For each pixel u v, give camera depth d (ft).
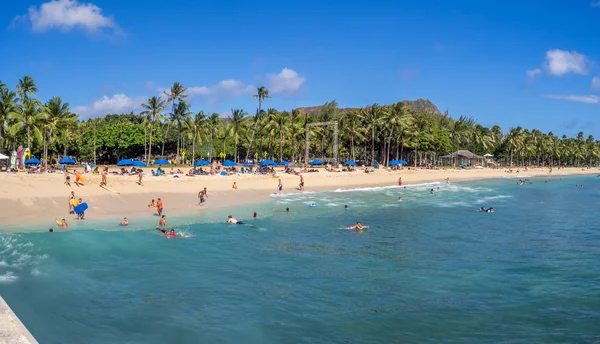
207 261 80.94
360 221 129.49
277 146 397.39
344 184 249.96
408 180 303.07
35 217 114.01
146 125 325.21
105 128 344.49
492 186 290.35
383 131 395.75
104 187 153.79
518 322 55.36
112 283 66.95
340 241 101.04
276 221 124.98
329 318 55.88
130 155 355.97
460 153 484.33
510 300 63.10
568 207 173.37
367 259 84.84
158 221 117.08
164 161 233.55
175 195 161.79
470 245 98.73
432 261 84.02
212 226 113.19
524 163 645.10
